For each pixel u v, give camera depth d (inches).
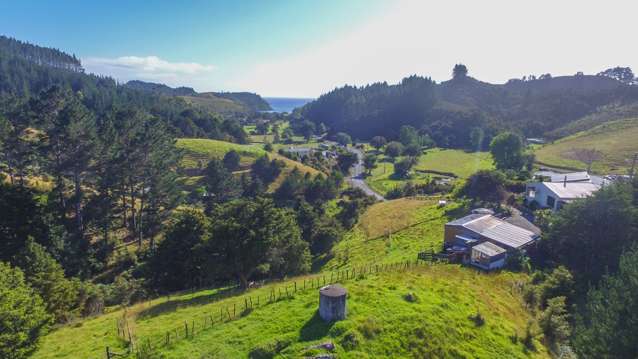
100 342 850.8
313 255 2233.0
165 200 2684.5
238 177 4311.0
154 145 2655.0
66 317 1115.9
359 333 761.0
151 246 2246.6
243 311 905.5
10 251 1651.1
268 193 3976.4
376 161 6122.1
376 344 746.2
